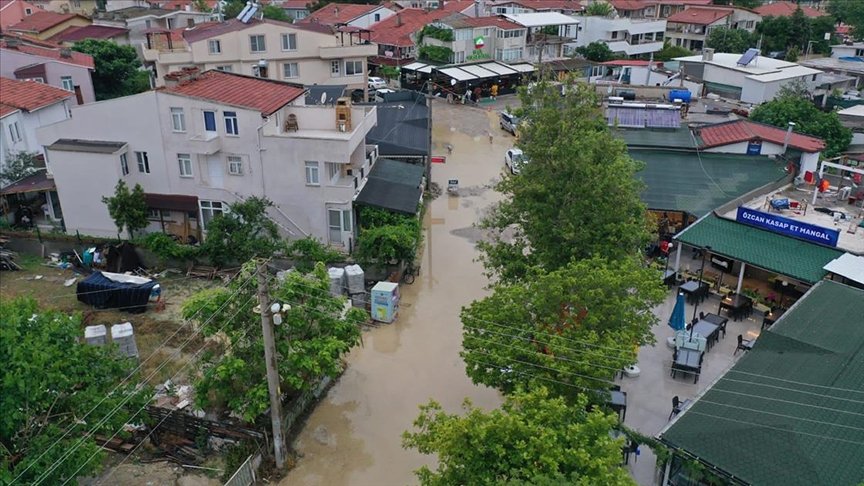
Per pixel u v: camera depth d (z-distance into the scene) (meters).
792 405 20.45
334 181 38.28
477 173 55.75
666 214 40.62
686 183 40.94
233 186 37.91
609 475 15.87
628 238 29.22
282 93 38.88
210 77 39.78
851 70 79.75
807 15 107.12
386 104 61.00
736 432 19.50
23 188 39.50
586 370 20.73
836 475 17.64
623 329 22.80
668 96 66.56
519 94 35.19
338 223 38.25
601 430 17.16
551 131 31.78
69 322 20.34
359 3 109.94
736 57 79.50
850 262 30.11
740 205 37.47
